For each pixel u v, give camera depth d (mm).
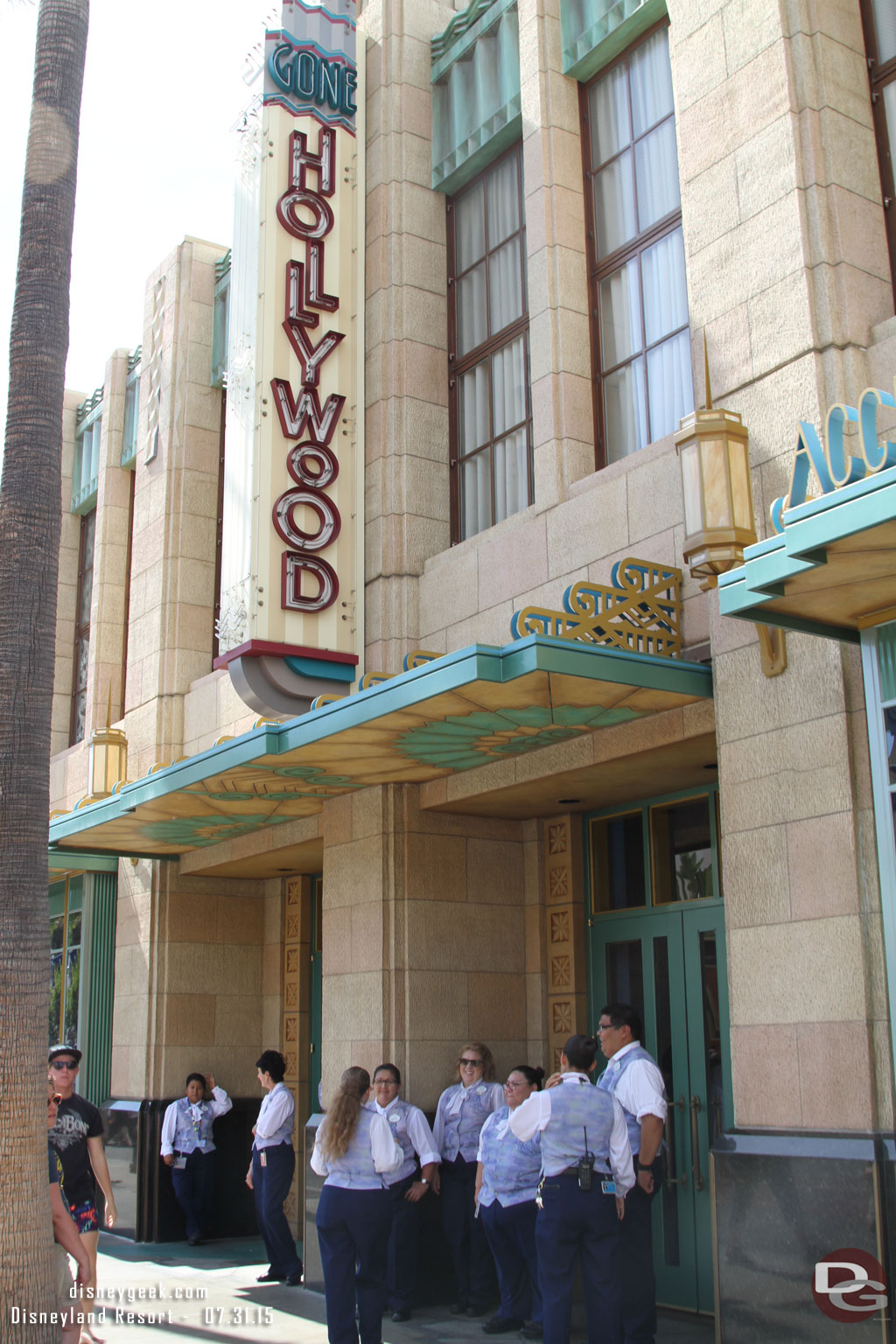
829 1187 6141
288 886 14180
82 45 7957
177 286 15328
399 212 11398
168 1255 12141
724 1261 6547
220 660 10477
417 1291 9172
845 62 7840
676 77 8406
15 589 7082
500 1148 8109
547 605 9336
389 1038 9656
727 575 6211
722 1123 8508
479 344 11133
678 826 9336
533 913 10312
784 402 7344
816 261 7383
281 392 10609
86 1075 14430
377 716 7762
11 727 6887
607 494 8969
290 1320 8844
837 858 6547
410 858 9930
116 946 14711
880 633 6293
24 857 6715
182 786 9875
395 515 10766
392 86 11664
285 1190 10328
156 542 14984
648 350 9469
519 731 8258
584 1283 6469
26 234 7586
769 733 7020
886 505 5148
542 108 10242
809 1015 6555
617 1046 7402
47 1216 6273
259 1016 14281
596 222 10156
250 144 11289
